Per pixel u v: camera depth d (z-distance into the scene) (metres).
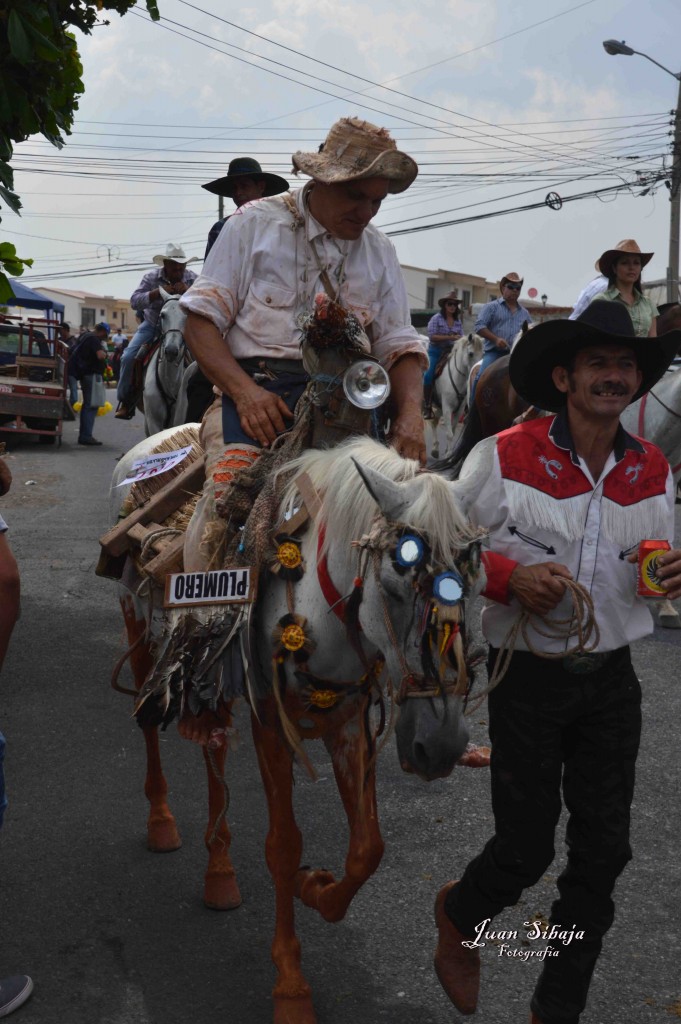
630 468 2.68
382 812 4.25
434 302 56.25
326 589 2.69
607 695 2.69
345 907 2.98
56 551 8.96
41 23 4.09
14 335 18.62
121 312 88.94
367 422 2.95
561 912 2.69
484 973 3.18
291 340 3.11
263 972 3.20
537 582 2.58
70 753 4.82
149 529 3.56
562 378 2.68
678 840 4.01
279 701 2.79
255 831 4.10
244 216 3.11
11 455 15.44
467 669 2.36
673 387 6.73
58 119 4.50
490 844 2.71
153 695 3.02
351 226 3.05
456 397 14.93
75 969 3.20
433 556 2.36
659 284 19.81
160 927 3.43
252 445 3.08
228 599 2.83
